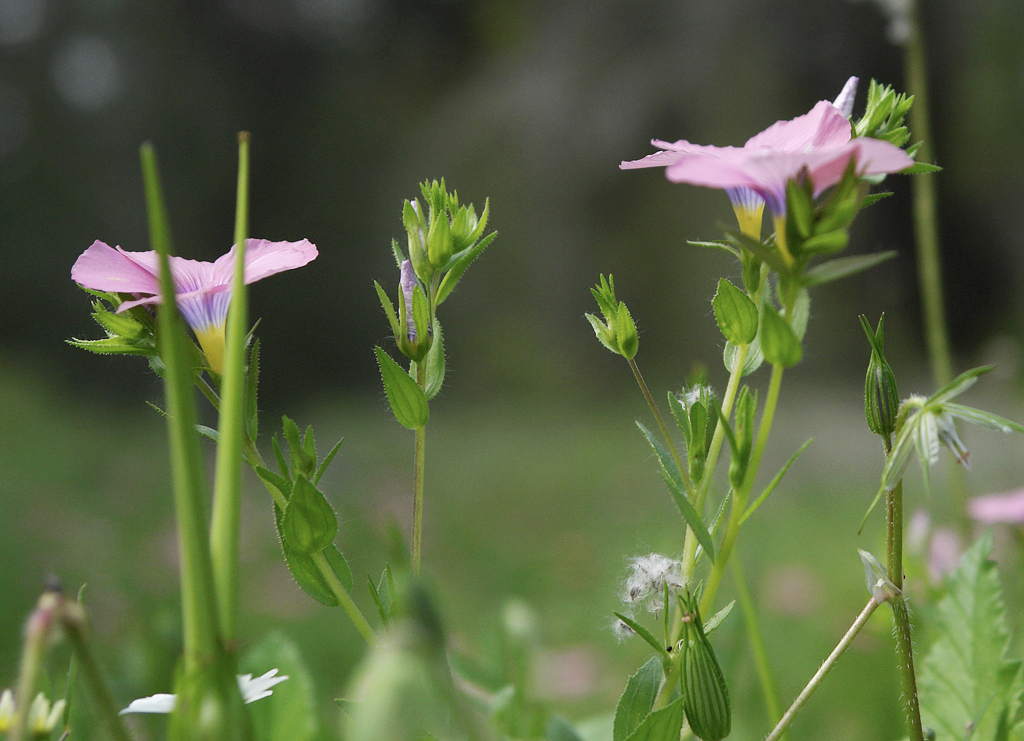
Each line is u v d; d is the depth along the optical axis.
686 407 0.35
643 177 3.52
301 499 0.34
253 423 0.35
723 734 0.33
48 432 2.54
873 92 0.35
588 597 1.14
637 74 3.55
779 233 0.33
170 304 0.30
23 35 4.32
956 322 3.66
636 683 0.34
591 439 2.74
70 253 4.09
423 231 0.36
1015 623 0.43
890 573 0.34
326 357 4.25
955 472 0.48
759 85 3.29
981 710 0.36
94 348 0.35
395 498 1.82
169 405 0.31
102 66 4.36
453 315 3.77
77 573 1.26
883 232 3.35
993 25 3.56
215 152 4.34
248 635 1.07
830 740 0.58
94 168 4.20
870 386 0.34
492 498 2.05
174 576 1.26
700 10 3.45
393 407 0.35
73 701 0.35
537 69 3.85
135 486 1.95
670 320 3.44
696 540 0.35
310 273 4.29
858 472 2.03
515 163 3.74
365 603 1.14
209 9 4.43
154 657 0.40
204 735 0.30
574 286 3.62
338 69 4.71
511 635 0.42
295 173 4.45
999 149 3.62
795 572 0.95
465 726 0.30
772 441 2.36
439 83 4.66
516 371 3.61
